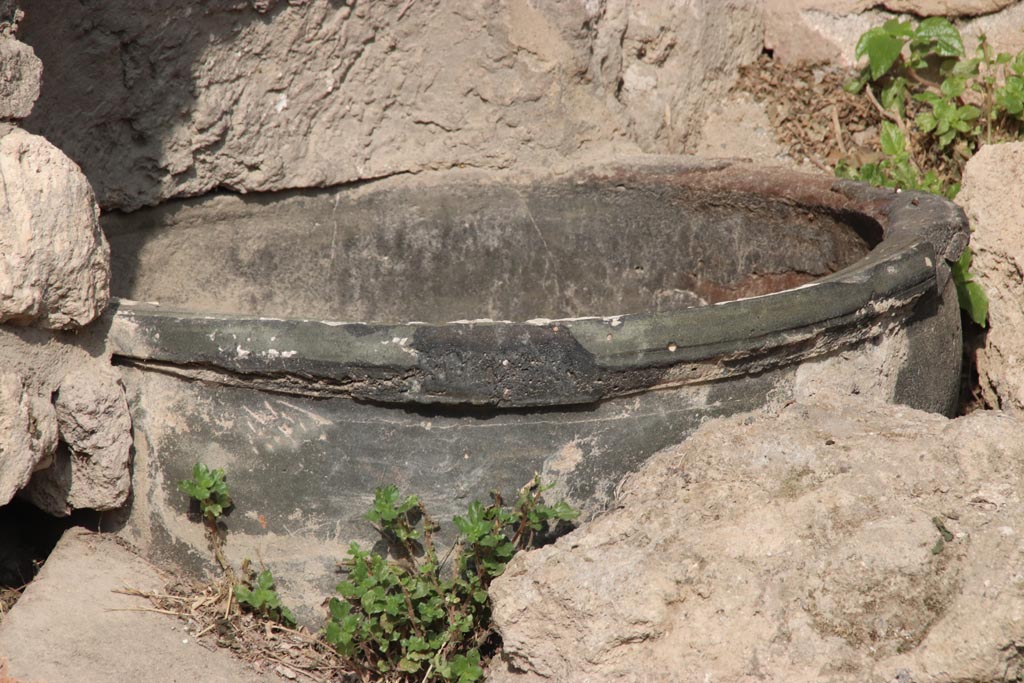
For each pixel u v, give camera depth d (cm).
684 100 608
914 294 392
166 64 485
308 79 519
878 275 380
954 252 423
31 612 353
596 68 567
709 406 367
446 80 543
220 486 362
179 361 359
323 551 367
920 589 298
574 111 558
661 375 355
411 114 545
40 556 405
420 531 360
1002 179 480
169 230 508
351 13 518
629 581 310
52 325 355
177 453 371
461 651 360
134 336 364
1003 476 317
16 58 348
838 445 339
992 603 292
